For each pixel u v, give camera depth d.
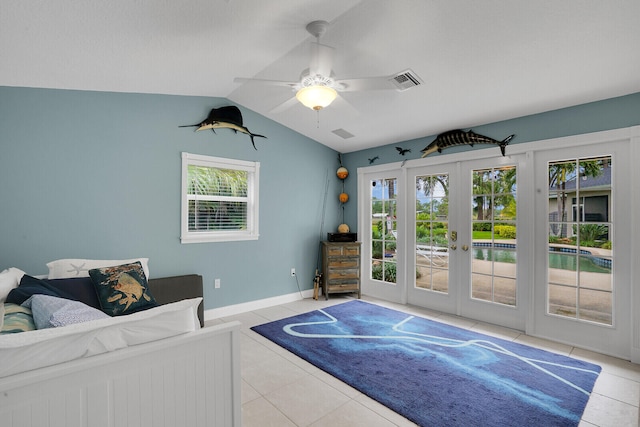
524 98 2.95
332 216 5.06
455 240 3.88
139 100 3.23
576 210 2.99
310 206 4.76
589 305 2.92
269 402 2.10
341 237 4.71
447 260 3.97
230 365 1.48
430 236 4.14
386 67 2.71
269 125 4.26
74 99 2.88
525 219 3.29
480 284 3.67
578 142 2.92
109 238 3.05
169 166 3.41
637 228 2.63
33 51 2.12
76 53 2.22
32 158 2.68
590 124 2.87
